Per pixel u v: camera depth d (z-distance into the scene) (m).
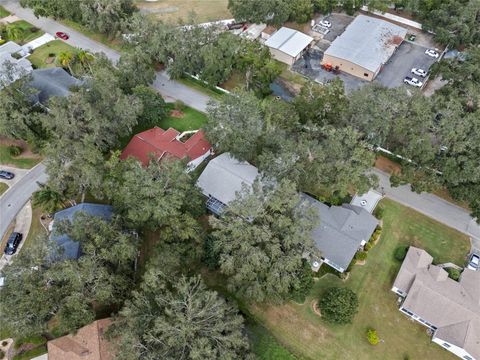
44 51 88.19
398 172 65.62
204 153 66.81
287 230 48.22
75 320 43.19
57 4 89.56
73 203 60.28
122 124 64.38
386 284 53.94
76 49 86.75
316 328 50.12
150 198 49.88
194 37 76.75
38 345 48.28
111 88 64.06
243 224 47.59
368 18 95.06
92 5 85.69
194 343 39.25
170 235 49.59
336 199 60.41
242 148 59.97
